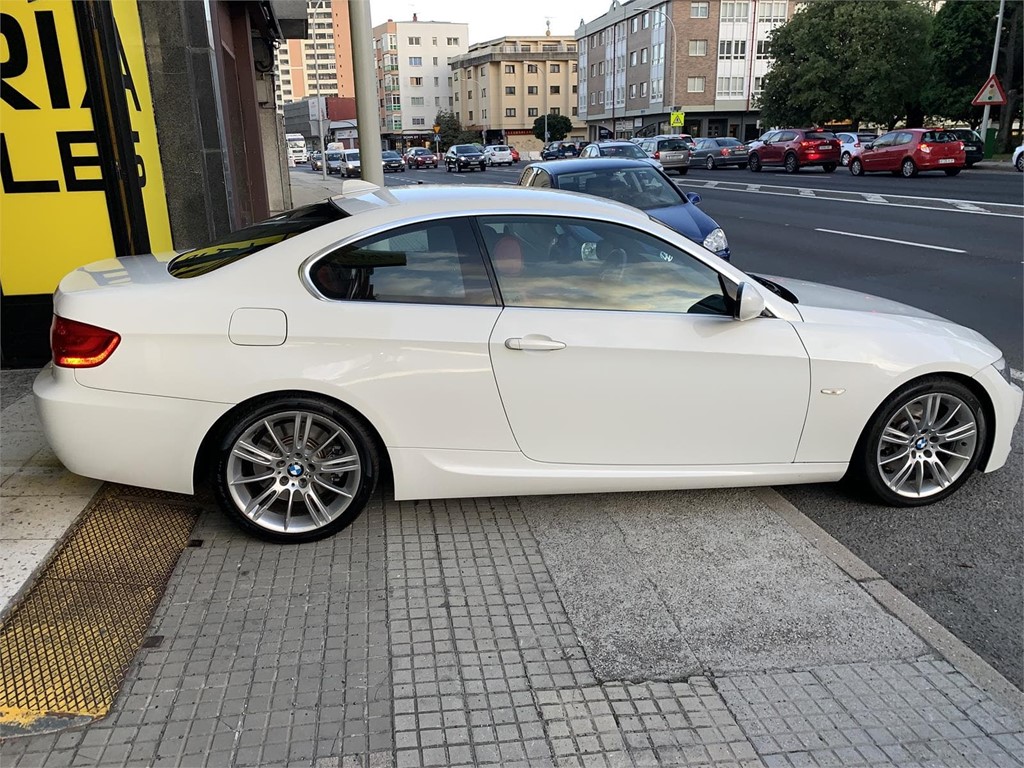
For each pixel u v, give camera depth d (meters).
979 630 3.11
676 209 8.28
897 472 4.03
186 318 3.29
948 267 10.46
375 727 2.50
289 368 3.32
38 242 5.83
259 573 3.34
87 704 2.56
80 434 3.31
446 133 109.44
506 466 3.62
